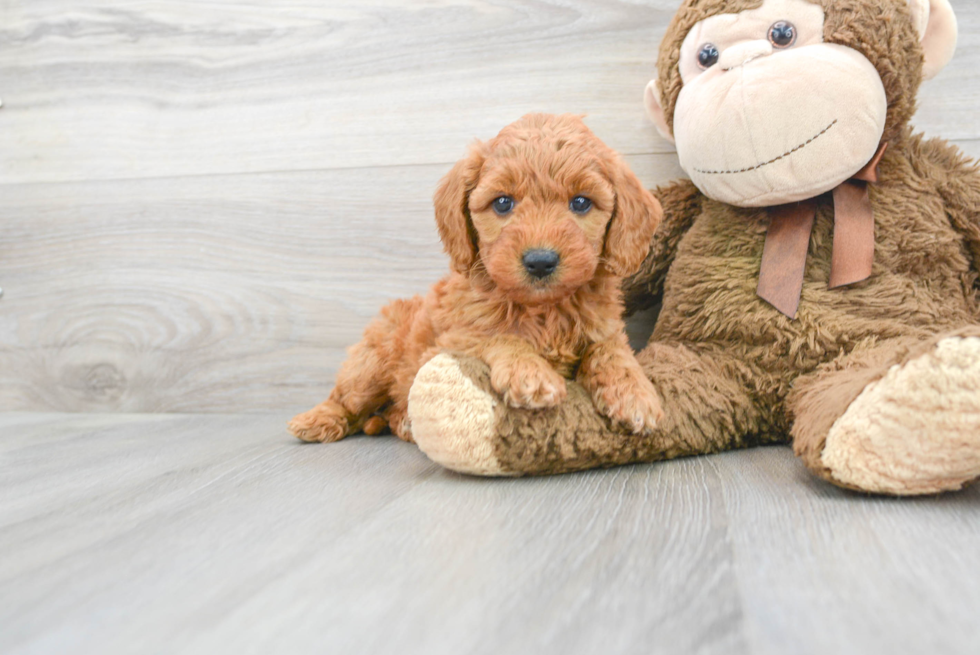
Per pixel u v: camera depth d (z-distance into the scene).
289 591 0.78
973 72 1.73
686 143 1.50
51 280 2.31
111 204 2.26
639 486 1.19
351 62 2.09
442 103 2.04
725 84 1.42
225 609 0.74
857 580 0.76
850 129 1.38
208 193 2.19
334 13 2.09
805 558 0.83
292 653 0.64
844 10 1.39
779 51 1.41
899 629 0.65
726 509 1.03
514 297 1.26
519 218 1.24
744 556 0.84
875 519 0.96
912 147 1.55
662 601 0.73
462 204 1.36
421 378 1.24
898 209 1.47
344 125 2.10
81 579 0.84
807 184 1.43
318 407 1.77
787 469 1.28
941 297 1.46
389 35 2.06
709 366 1.49
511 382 1.19
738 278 1.53
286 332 2.16
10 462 1.55
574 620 0.69
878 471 1.03
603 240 1.34
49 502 1.20
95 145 2.26
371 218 2.09
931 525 0.92
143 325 2.25
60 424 2.06
